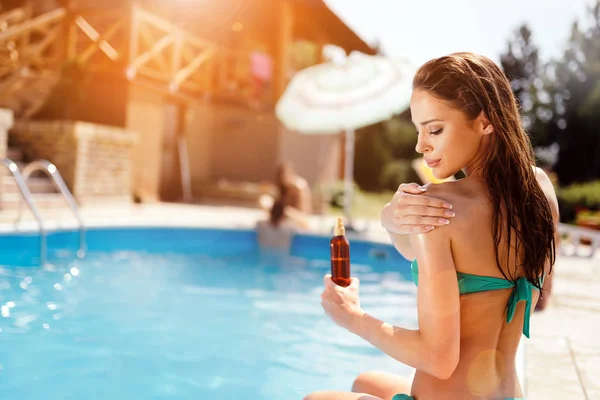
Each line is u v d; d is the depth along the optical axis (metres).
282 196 7.58
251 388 2.65
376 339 1.34
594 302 3.89
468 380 1.29
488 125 1.26
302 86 8.32
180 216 9.08
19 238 5.39
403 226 1.25
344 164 18.86
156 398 2.47
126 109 10.70
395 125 25.81
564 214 15.38
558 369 2.28
